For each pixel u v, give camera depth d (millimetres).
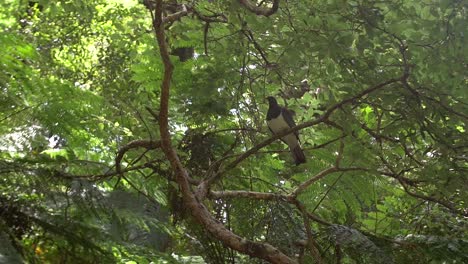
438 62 4969
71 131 5176
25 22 7762
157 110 6102
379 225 6836
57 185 4734
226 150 6148
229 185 6449
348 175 6207
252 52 6047
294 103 6379
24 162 4879
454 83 5066
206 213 4652
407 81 5242
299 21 5348
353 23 5105
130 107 6027
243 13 5480
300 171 6586
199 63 6012
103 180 5398
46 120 4988
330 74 5316
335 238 5449
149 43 6145
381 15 4895
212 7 6023
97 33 7777
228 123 6246
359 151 5688
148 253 5512
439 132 5273
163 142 4645
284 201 5664
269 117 6133
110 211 4938
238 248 4477
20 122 5066
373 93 5207
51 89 4980
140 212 5449
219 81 5777
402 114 5234
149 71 5961
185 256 6898
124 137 5938
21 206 4508
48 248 4863
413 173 6188
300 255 5570
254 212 5863
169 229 5770
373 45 5020
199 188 5035
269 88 6344
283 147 6602
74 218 4828
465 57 4914
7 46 4883
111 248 5207
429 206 6742
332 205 6504
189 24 5965
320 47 4977
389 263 5348
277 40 5668
